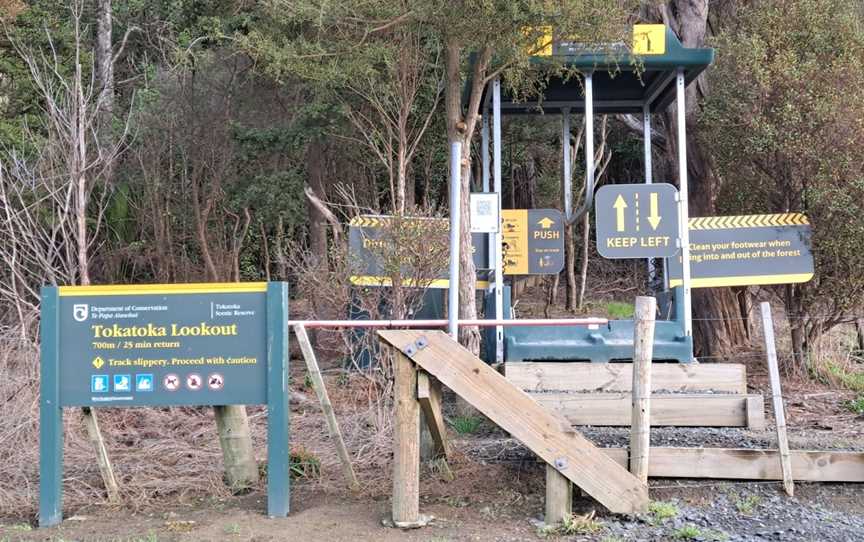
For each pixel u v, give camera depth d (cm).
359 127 1541
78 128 1116
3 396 813
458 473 724
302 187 1702
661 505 642
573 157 2022
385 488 710
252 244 2072
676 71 1006
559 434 629
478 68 954
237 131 1658
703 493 681
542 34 914
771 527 621
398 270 975
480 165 1950
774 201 1195
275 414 651
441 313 1092
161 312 660
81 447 831
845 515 643
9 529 648
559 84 1124
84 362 662
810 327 1162
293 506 681
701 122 1227
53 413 660
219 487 731
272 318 654
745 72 1133
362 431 813
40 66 1677
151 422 918
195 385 657
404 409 627
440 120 1678
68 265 1045
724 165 1210
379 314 1030
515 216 1177
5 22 1711
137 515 677
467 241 959
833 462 684
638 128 1614
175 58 1691
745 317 1288
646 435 656
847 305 1106
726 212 1256
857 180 1063
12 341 872
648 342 657
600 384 928
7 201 1055
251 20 1491
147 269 1816
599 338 993
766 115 1144
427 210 1158
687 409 872
